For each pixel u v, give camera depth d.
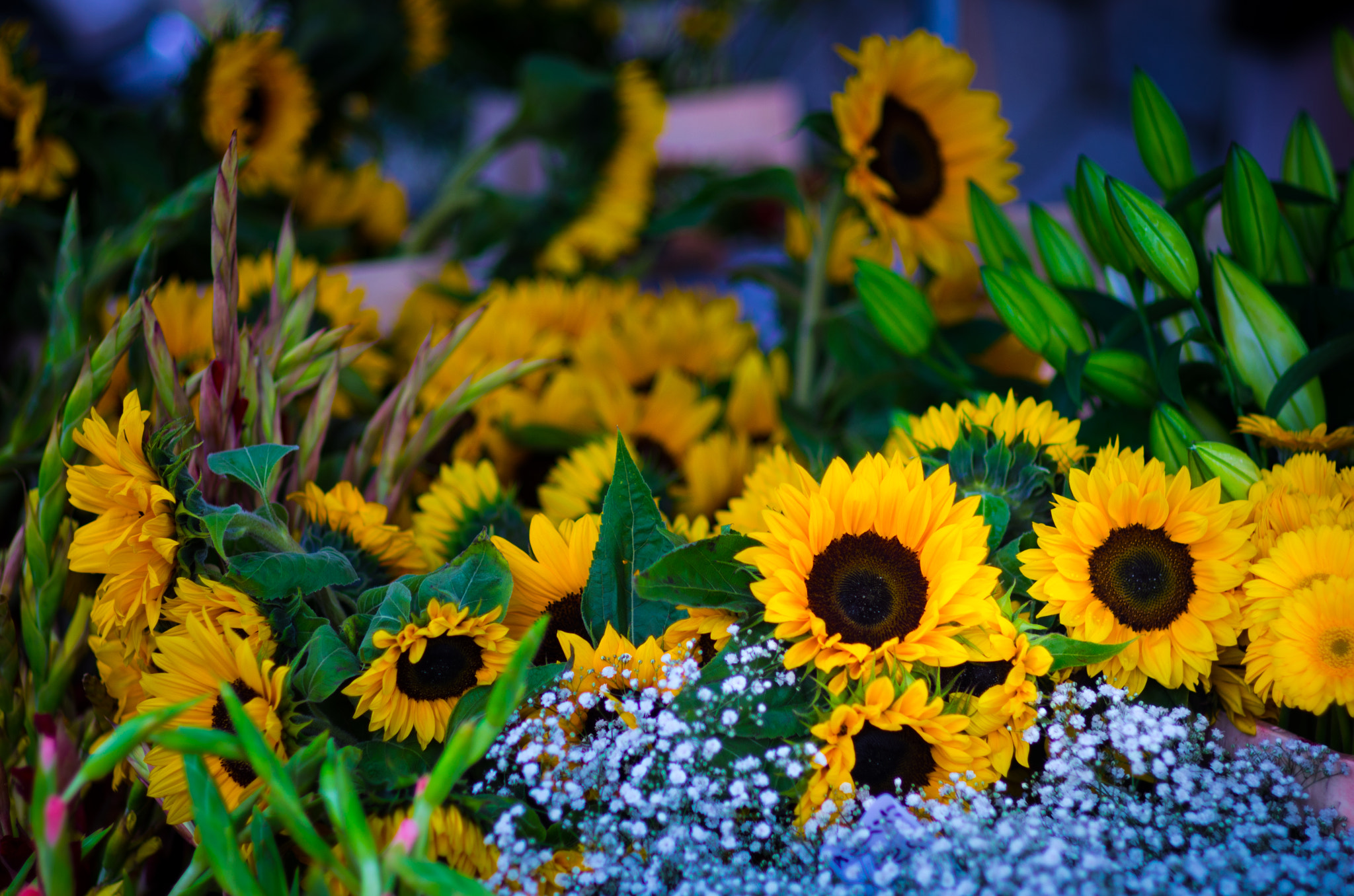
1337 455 1.48
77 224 1.60
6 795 1.44
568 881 1.35
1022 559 1.39
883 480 1.40
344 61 2.71
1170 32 6.85
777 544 1.39
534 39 4.26
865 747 1.39
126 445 1.38
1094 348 1.60
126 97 3.82
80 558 1.37
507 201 2.59
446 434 1.74
